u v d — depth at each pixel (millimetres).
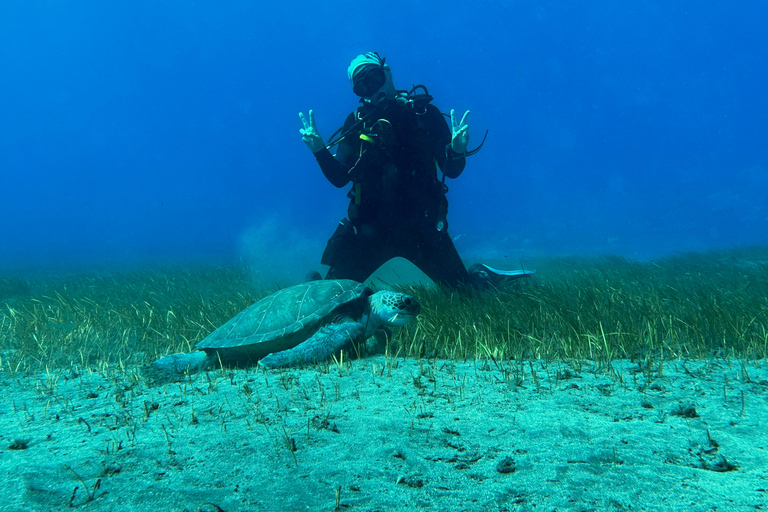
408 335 4258
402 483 1762
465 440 2115
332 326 3676
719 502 1585
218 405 2629
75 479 1813
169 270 12719
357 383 2986
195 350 3930
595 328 3938
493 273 6742
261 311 3885
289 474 1833
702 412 2377
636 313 4406
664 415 2350
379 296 3873
